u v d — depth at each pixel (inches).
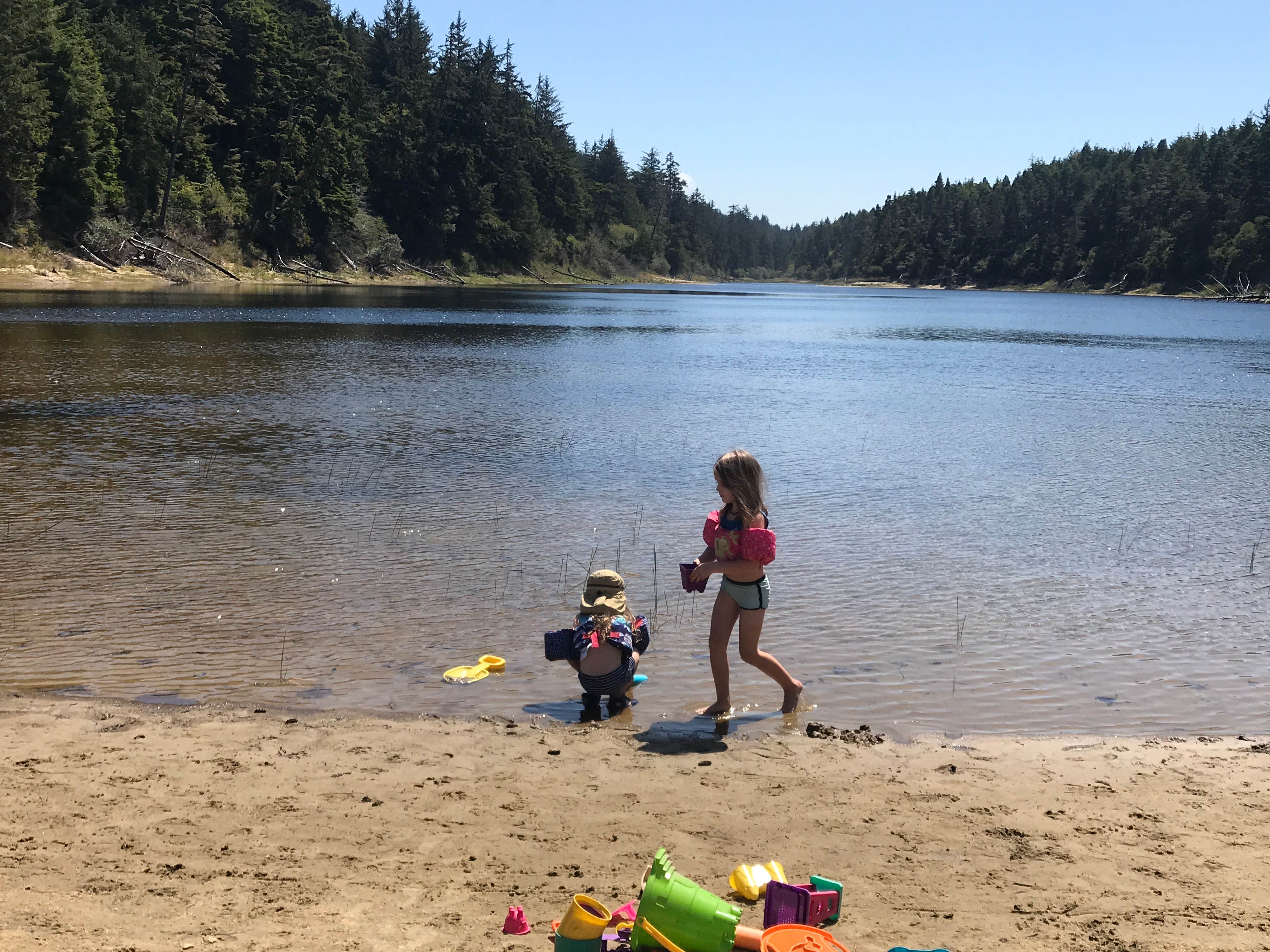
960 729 232.7
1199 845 176.6
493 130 4977.9
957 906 152.6
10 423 591.2
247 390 778.2
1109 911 151.6
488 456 546.0
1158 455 606.5
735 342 1610.5
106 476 461.7
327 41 4340.6
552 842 171.3
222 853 162.9
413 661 264.5
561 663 269.3
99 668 251.4
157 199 3051.2
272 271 3400.6
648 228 7317.9
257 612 295.3
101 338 1135.6
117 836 168.2
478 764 205.8
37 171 2501.2
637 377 1005.2
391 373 943.0
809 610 313.6
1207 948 140.8
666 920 138.1
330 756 207.2
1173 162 6776.6
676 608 315.6
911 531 412.5
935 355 1440.7
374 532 385.7
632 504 445.1
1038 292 7386.8
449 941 136.8
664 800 191.0
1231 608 324.2
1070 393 948.0
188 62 3169.3
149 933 135.8
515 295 3481.8
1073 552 386.6
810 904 143.6
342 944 134.9
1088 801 195.5
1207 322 2896.2
